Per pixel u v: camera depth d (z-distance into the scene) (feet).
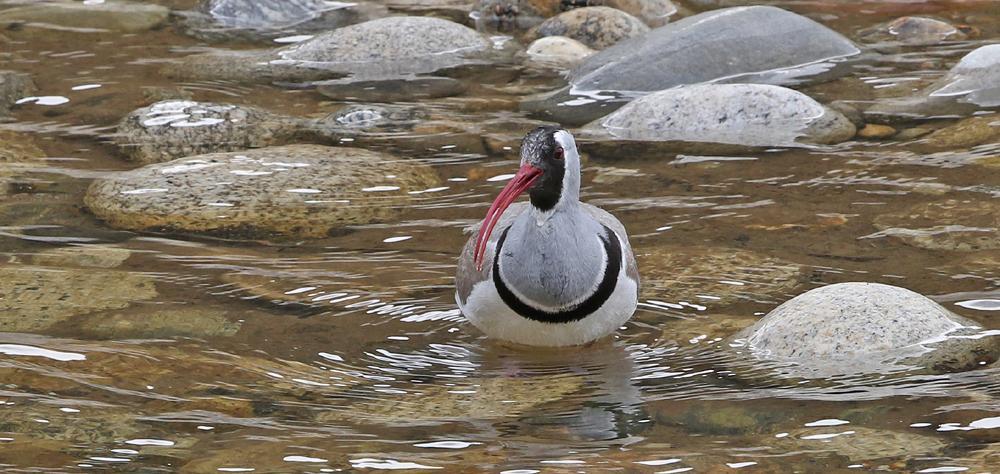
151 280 41.01
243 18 71.87
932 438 31.30
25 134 54.49
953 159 50.52
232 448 31.12
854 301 36.94
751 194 47.70
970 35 67.10
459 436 31.83
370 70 63.57
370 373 35.37
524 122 56.24
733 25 63.62
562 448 31.17
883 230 44.16
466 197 48.08
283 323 38.19
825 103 57.62
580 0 71.82
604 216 38.93
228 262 42.50
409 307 39.40
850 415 32.53
